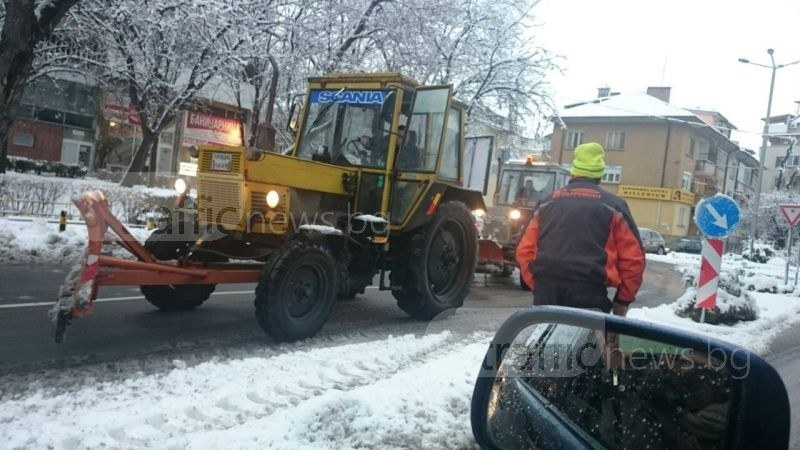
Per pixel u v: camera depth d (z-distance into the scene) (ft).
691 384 6.09
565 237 10.00
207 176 19.65
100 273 15.75
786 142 203.92
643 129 140.67
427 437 11.82
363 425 11.70
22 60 32.32
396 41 50.65
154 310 22.47
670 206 137.08
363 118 23.48
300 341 19.16
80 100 79.97
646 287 46.68
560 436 6.87
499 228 41.93
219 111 74.90
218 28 46.24
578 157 10.72
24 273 28.30
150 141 55.21
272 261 18.40
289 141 33.45
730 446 5.41
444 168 25.07
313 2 48.67
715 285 27.86
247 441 10.92
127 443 10.55
